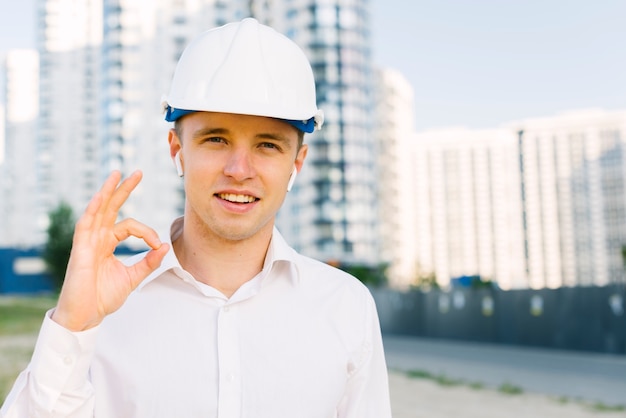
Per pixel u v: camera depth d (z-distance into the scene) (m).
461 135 122.50
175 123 1.60
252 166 1.51
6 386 7.96
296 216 72.56
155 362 1.54
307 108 1.58
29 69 105.56
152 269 1.44
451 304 16.78
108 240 1.42
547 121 129.25
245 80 1.50
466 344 15.88
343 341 1.69
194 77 1.54
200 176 1.51
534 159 128.88
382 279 63.03
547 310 14.16
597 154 126.44
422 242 121.88
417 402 7.77
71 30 94.62
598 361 11.98
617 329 12.66
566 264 126.25
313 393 1.60
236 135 1.50
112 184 1.40
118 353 1.55
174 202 75.25
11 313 23.25
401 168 101.19
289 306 1.65
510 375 10.36
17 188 102.62
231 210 1.51
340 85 71.81
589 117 127.38
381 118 98.19
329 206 70.81
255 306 1.63
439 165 122.88
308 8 72.31
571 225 126.44
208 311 1.60
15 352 11.66
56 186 92.31
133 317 1.59
